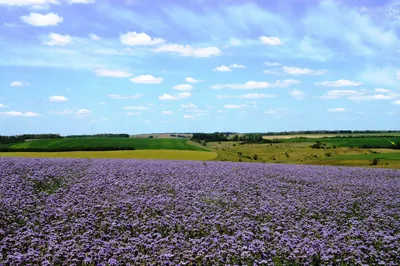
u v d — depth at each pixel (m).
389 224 14.59
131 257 9.70
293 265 10.36
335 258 10.71
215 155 65.56
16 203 14.25
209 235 11.74
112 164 30.62
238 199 17.69
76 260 9.50
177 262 9.84
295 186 22.69
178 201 15.91
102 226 12.50
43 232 11.68
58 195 16.61
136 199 15.88
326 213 15.90
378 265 10.55
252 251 10.48
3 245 10.12
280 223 13.59
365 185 24.31
